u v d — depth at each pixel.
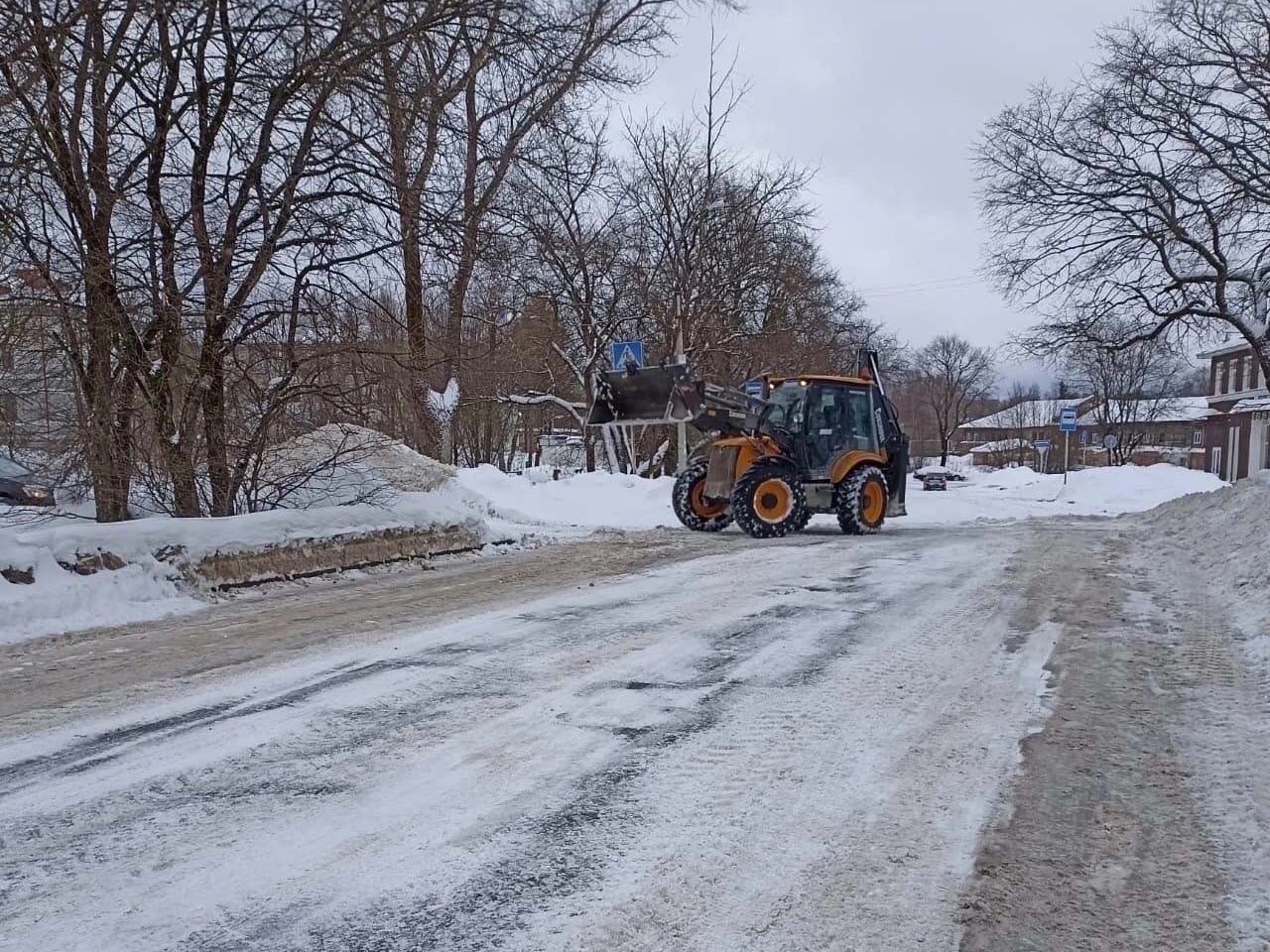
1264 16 17.44
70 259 8.52
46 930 2.62
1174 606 7.08
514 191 15.18
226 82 9.33
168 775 3.76
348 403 10.34
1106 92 19.11
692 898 2.79
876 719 4.41
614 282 22.81
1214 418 43.66
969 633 6.19
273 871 2.96
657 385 12.69
